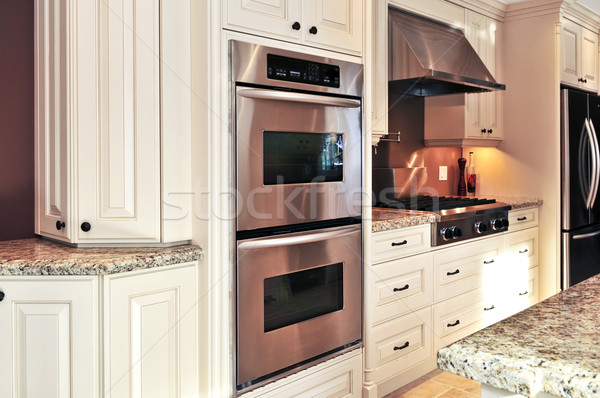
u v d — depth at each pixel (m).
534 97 3.93
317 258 2.18
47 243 2.05
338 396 2.33
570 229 3.91
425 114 3.79
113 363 1.70
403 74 3.08
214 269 1.88
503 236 3.52
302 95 2.07
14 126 2.22
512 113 4.05
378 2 2.93
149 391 1.79
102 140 1.86
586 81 4.29
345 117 2.28
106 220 1.89
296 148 2.09
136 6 1.85
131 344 1.74
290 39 2.07
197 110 1.91
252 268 1.95
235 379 1.94
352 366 2.39
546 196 3.92
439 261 2.98
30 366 1.67
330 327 2.26
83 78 1.84
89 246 1.92
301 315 2.15
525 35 3.94
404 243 2.72
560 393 0.71
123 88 1.86
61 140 1.92
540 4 3.82
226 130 1.88
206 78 1.85
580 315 1.00
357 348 2.42
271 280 2.03
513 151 4.06
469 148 4.29
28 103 2.25
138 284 1.75
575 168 3.92
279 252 2.03
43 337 1.66
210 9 1.83
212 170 1.86
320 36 2.19
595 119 4.17
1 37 2.19
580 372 0.72
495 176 4.17
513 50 4.01
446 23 3.49
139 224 1.89
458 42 3.46
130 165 1.88
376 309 2.58
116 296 1.70
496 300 3.48
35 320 1.66
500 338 0.87
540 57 3.88
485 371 0.77
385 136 3.51
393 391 2.80
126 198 1.88
